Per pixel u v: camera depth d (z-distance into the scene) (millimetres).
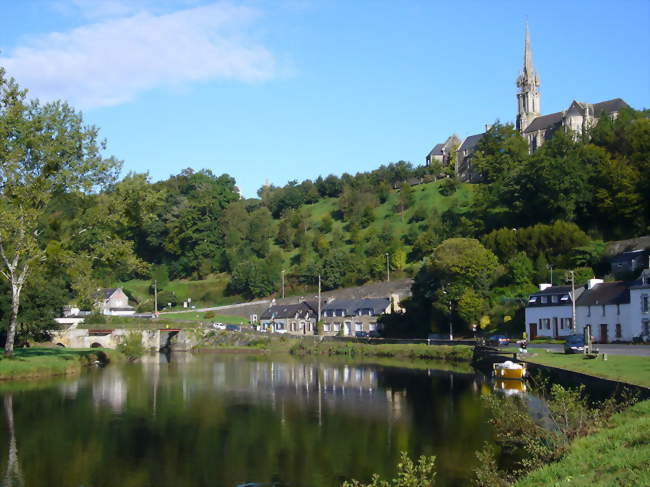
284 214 189875
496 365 53344
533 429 26344
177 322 109438
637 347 57938
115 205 54062
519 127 187250
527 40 190625
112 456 27688
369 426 33688
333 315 115625
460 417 35625
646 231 93625
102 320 105750
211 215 178250
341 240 164625
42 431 32656
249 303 143125
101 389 48594
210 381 54750
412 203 173750
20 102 50125
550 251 93875
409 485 19406
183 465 26297
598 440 20422
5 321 70062
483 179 171000
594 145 112312
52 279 76625
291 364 73500
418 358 78062
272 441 30406
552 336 76500
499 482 20062
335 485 23594
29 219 50062
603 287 73750
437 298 89562
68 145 51500
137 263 56750
